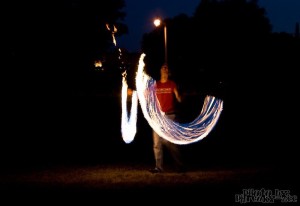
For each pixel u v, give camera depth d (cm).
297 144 1412
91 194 830
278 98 2795
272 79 3862
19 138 1661
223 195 804
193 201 766
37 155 1327
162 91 1014
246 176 973
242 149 1362
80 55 2331
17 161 1230
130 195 817
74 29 2255
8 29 2095
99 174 1034
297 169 1045
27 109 2336
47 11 2133
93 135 1750
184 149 1399
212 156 1263
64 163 1193
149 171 1049
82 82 2602
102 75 2564
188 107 2566
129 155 1328
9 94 2273
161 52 4809
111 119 2222
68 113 2395
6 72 2180
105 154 1348
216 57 4931
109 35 2362
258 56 4847
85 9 2281
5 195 833
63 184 926
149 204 752
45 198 805
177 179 960
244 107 2509
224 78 4709
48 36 2161
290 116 2134
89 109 2541
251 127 1838
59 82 2419
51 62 2238
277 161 1155
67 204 762
